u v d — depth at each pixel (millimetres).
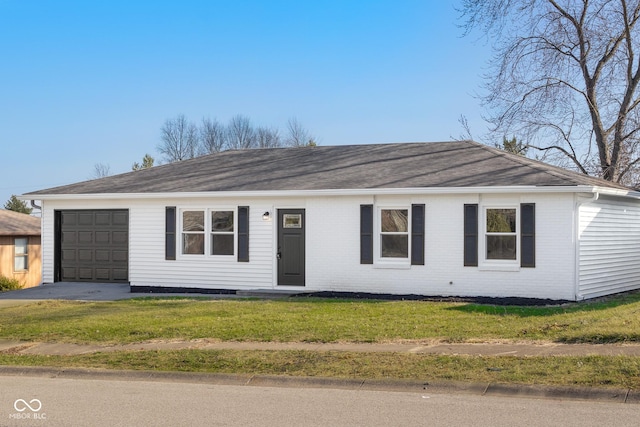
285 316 14562
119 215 21938
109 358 10891
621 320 12789
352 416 7508
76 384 9477
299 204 19422
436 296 18078
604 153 30047
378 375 9266
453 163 20000
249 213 19859
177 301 17656
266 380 9438
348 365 9883
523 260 17359
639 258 20859
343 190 18578
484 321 13484
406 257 18516
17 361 10875
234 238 20016
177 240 20469
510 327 12641
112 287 21297
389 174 19578
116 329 13422
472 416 7422
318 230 19203
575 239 16922
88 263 22344
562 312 14719
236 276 19969
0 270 29391
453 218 18000
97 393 8836
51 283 22344
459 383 8766
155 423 7328
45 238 22562
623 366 9047
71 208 22312
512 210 17562
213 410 7855
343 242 18984
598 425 6977
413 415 7508
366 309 15531
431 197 18203
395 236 18641
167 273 20594
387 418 7406
